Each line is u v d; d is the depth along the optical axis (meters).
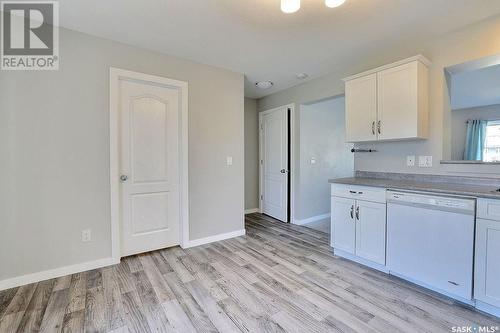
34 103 2.07
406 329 1.53
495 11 1.93
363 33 2.29
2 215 1.97
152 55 2.64
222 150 3.20
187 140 2.88
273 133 4.35
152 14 1.98
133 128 2.62
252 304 1.80
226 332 1.52
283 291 1.97
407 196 2.04
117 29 2.22
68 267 2.24
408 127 2.26
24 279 2.05
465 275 1.73
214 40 2.42
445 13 1.96
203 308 1.75
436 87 2.35
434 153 2.37
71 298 1.87
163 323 1.60
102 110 2.37
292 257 2.65
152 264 2.46
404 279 2.15
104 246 2.41
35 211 2.09
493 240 1.61
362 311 1.71
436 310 1.72
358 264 2.46
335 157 4.43
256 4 1.85
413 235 2.01
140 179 2.68
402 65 2.29
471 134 5.02
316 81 3.53
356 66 3.01
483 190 1.78
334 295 1.91
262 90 4.15
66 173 2.21
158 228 2.82
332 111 4.34
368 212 2.33
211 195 3.12
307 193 4.04
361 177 2.97
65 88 2.19
